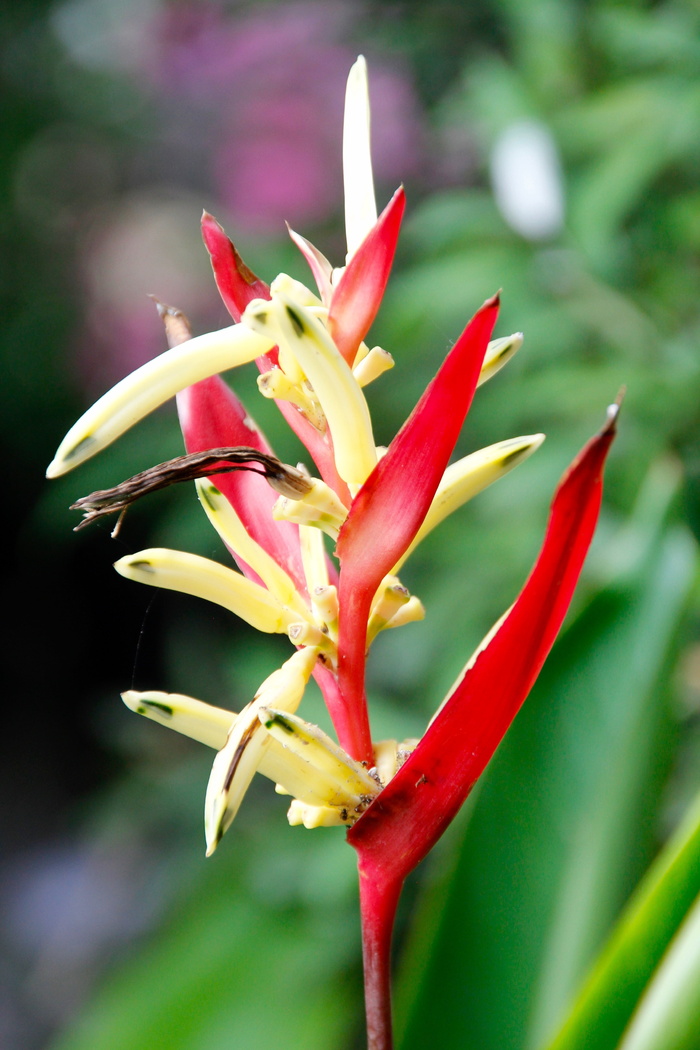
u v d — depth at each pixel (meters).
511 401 1.32
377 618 0.60
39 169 3.22
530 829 0.70
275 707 0.58
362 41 2.16
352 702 0.60
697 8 1.32
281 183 1.95
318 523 0.59
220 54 2.15
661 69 1.34
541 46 1.44
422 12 2.15
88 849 2.54
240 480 0.63
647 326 1.28
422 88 2.12
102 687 3.30
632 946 0.62
